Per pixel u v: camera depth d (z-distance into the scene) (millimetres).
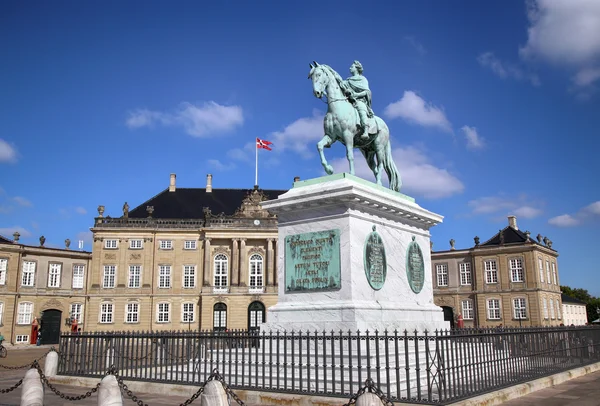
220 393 6996
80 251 55375
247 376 10227
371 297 10938
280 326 11023
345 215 10875
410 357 10297
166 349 11016
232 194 64938
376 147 13117
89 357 12500
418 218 12875
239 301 56188
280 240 11766
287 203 11477
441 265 59656
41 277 52219
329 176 11516
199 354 10328
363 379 9133
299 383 8891
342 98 12227
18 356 29141
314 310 10664
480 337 9227
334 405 8078
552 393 10078
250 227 57625
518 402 8992
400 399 7816
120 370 12539
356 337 8094
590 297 94188
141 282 56312
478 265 57312
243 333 10195
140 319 55594
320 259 11039
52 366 12602
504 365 10117
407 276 12250
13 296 49750
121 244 56719
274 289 56438
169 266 57312
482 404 8352
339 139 12297
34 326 49188
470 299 57406
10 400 10023
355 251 10773
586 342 15445
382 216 11797
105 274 56000
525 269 54750
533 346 11750
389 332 10617
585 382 11875
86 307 54844
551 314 56531
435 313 12516
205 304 56156
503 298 55469
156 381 10633
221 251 57969
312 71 12266
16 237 52406
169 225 57906
